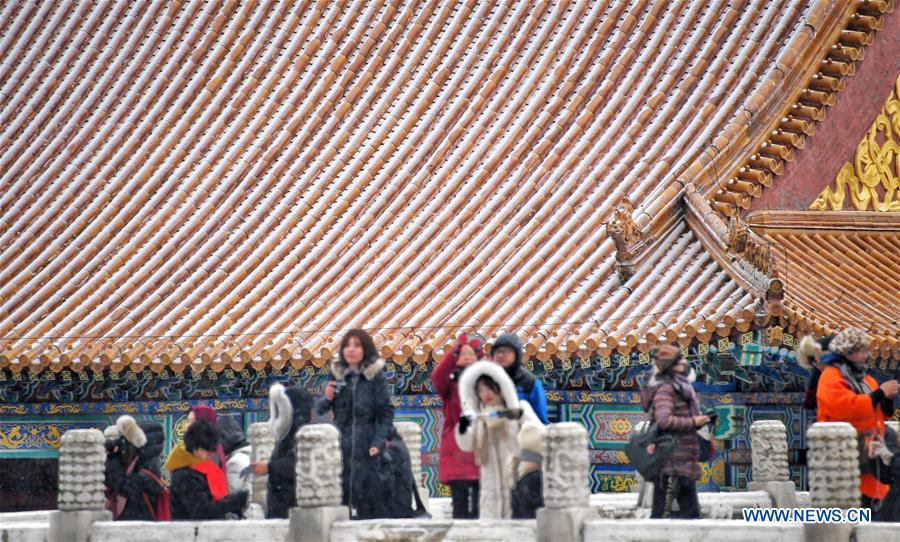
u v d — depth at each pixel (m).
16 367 75.06
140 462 50.50
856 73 77.94
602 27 83.31
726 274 68.38
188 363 72.31
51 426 81.25
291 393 49.22
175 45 91.50
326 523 44.53
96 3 95.19
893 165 79.25
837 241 75.69
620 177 76.31
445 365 47.59
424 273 74.50
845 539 40.59
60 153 88.25
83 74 92.00
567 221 75.31
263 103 86.88
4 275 81.31
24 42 94.44
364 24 88.25
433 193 79.25
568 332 68.00
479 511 46.19
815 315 66.94
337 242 78.06
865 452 45.12
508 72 83.75
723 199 73.94
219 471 49.12
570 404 72.25
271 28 90.12
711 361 69.19
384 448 46.66
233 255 79.00
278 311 74.56
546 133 80.06
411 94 84.38
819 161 76.56
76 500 48.06
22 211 85.25
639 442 45.56
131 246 80.94
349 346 47.25
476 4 87.31
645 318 67.50
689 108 77.44
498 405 45.59
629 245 70.31
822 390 45.59
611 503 55.38
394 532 43.81
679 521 41.81
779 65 75.50
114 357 73.88
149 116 88.31
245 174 83.50
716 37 80.25
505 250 74.44
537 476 44.78
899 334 67.81
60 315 77.75
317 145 83.75
